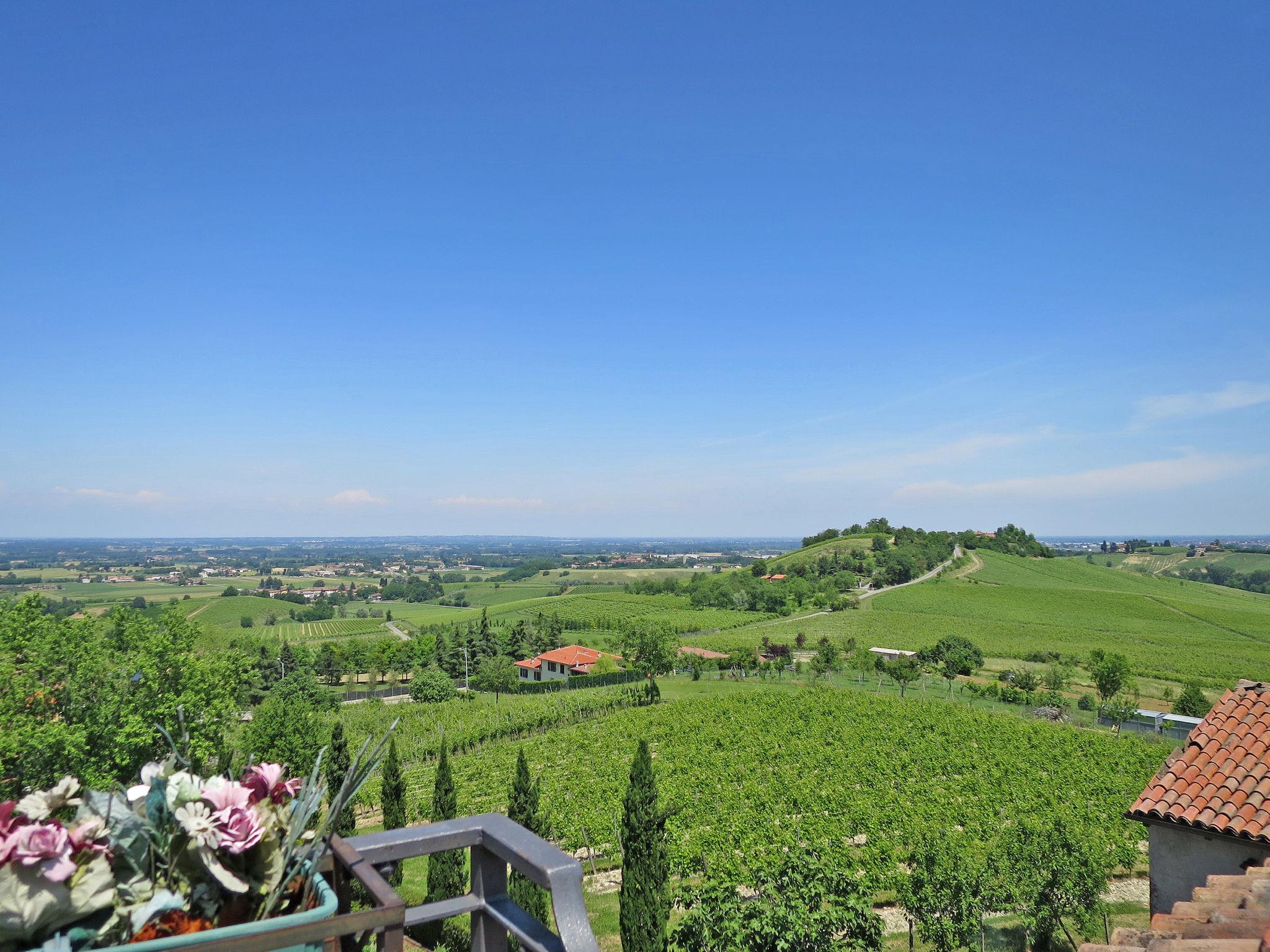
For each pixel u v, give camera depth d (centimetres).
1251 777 1146
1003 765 4609
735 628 12888
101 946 207
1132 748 5103
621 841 3244
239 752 2905
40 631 2802
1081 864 2342
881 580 16875
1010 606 13788
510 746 6075
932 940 2364
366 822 4259
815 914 1955
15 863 197
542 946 219
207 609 18250
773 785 4269
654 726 6103
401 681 11862
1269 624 12719
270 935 194
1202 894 678
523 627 11925
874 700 6712
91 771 2602
